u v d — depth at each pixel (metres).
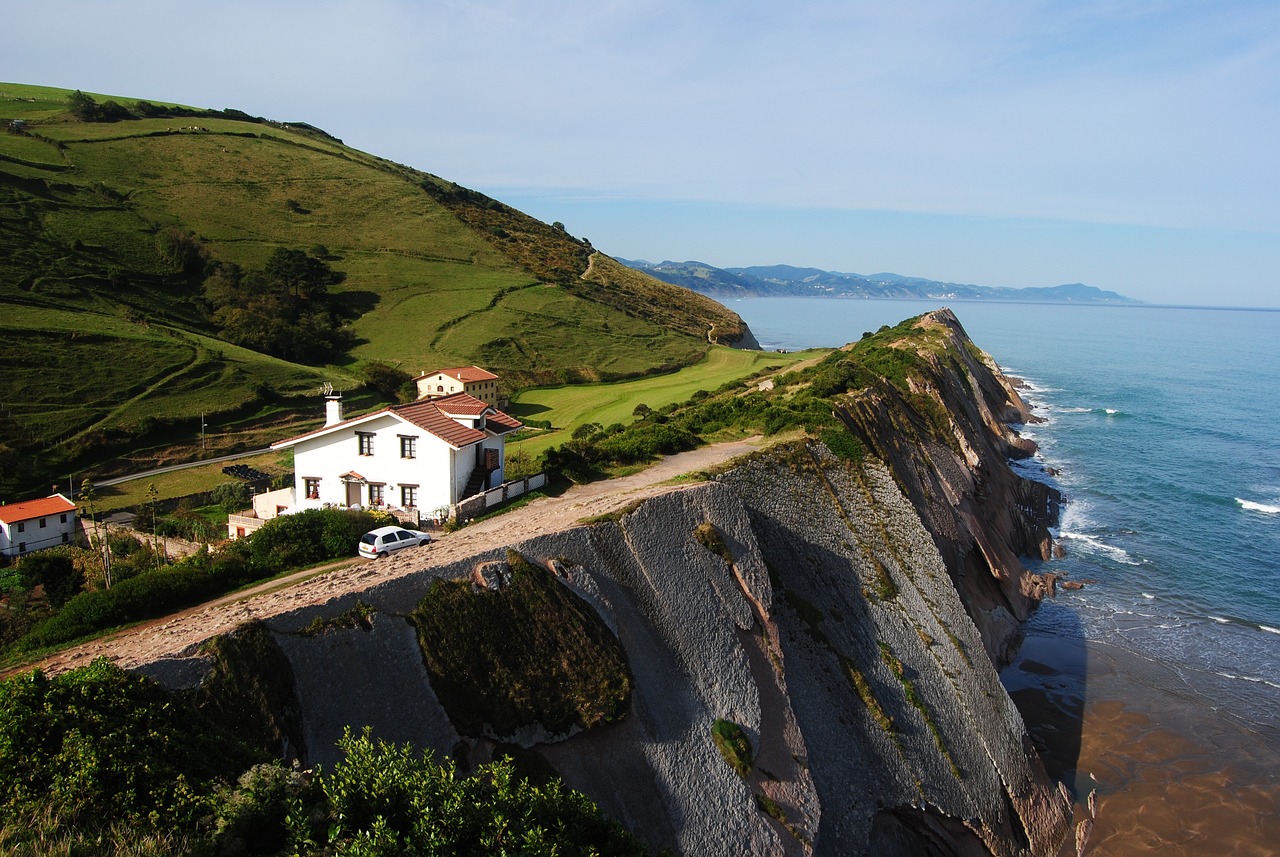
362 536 35.16
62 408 81.81
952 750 37.38
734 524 36.88
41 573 41.09
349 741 18.73
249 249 141.50
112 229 127.94
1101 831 38.03
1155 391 150.00
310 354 117.50
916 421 67.69
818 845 29.75
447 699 24.03
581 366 130.12
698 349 152.38
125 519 64.69
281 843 16.03
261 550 33.91
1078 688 48.72
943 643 41.88
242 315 114.81
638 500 34.97
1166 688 48.59
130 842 15.02
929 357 86.56
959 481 63.66
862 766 33.81
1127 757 42.62
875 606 41.50
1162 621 56.84
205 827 15.88
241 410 92.06
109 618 26.19
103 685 18.08
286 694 21.64
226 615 23.72
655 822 25.86
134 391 88.56
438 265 160.38
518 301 152.25
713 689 30.55
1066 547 69.81
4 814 15.25
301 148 194.25
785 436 51.94
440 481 42.53
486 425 48.50
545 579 28.59
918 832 34.91
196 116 197.00
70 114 172.50
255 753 19.31
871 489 48.22
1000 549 61.72
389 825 16.39
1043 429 112.31
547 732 25.39
